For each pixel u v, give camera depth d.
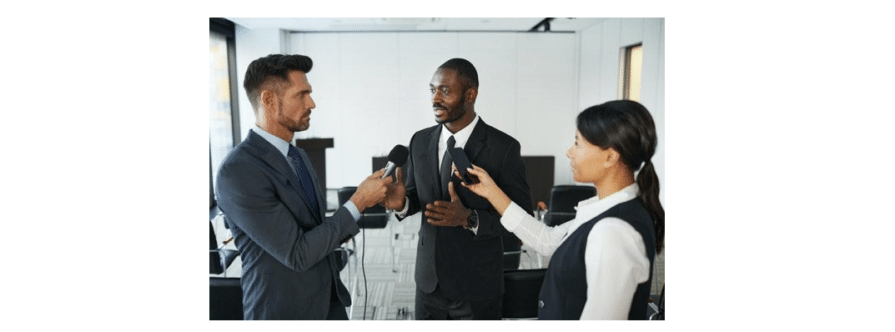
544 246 2.08
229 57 4.37
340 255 3.37
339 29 4.17
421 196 2.48
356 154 4.31
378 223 4.27
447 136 2.44
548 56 4.23
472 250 2.42
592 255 1.64
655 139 1.71
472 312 2.45
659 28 3.71
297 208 1.98
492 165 2.39
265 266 2.00
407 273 4.04
